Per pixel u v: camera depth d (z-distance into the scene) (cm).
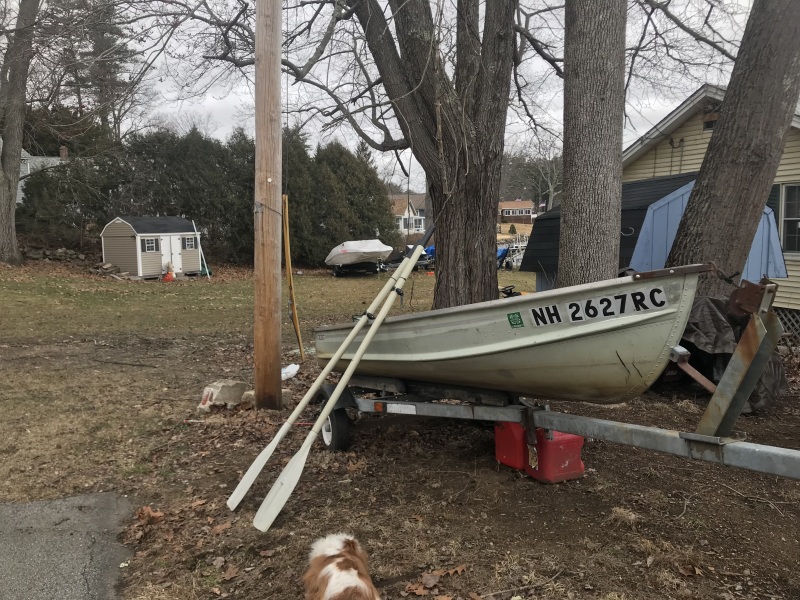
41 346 984
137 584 304
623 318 307
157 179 3000
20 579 310
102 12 716
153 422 570
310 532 350
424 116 676
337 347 507
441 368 413
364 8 685
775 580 289
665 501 378
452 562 311
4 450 495
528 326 346
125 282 2253
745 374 274
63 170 2695
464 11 673
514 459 424
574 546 324
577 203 612
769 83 615
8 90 1538
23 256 2494
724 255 649
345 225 3372
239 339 1130
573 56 605
